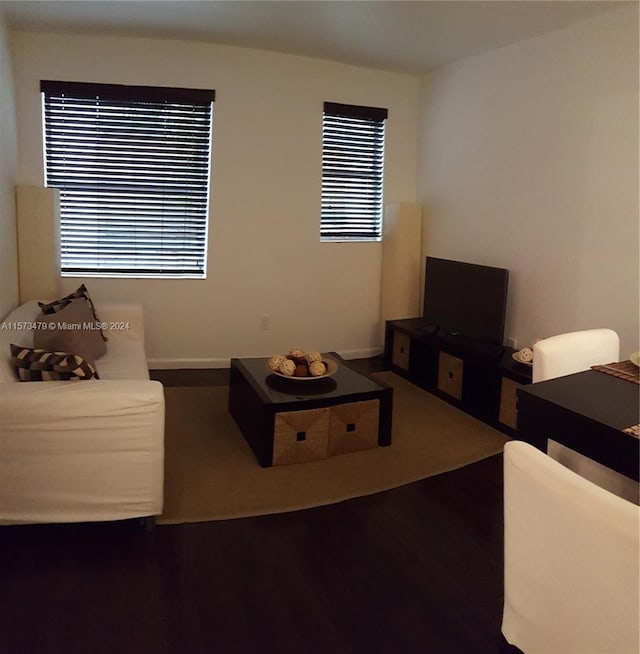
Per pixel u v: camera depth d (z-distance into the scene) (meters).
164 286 4.66
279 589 2.16
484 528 2.61
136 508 2.44
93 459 2.36
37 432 2.29
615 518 0.99
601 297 3.53
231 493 2.83
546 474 1.13
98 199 4.46
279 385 3.32
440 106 4.84
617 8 3.30
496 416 3.70
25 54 4.12
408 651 1.88
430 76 4.95
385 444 3.41
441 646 1.91
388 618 2.03
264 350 4.98
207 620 1.98
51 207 4.04
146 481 2.42
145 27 3.98
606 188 3.46
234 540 2.46
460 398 4.05
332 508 2.74
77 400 2.29
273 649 1.87
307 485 2.94
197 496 2.79
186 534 2.49
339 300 5.14
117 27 3.98
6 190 3.76
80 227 4.46
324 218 4.99
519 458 1.19
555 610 1.14
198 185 4.61
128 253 4.57
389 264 5.08
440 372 4.25
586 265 3.61
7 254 3.75
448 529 2.60
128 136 4.42
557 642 1.15
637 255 3.30
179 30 4.03
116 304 4.04
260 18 3.70
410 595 2.15
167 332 4.74
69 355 2.53
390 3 3.33
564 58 3.68
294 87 4.66
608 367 2.15
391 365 4.91
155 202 4.55
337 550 2.42
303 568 2.29
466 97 4.54
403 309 5.11
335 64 4.75
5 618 1.96
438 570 2.30
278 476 3.02
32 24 3.93
